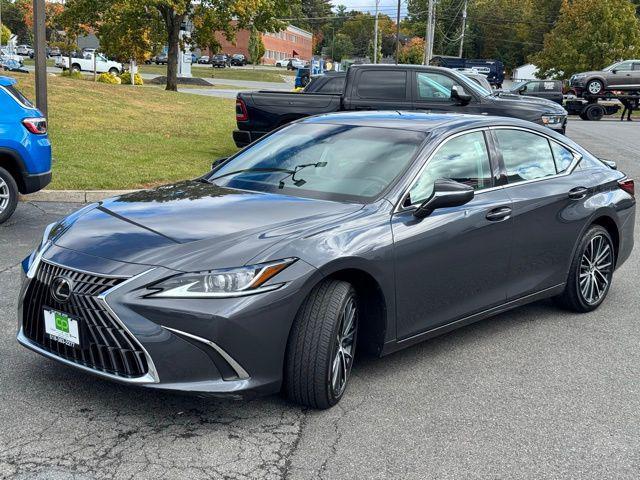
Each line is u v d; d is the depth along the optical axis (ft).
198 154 49.98
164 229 13.17
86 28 136.98
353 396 14.14
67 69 190.60
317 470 11.32
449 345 17.26
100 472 11.03
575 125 104.63
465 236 15.61
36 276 13.00
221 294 11.78
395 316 14.40
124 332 11.73
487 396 14.42
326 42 547.49
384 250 13.83
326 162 16.11
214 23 118.52
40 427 12.40
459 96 39.60
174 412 13.10
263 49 321.73
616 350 17.33
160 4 115.44
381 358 16.26
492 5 396.16
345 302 13.06
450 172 16.05
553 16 384.27
